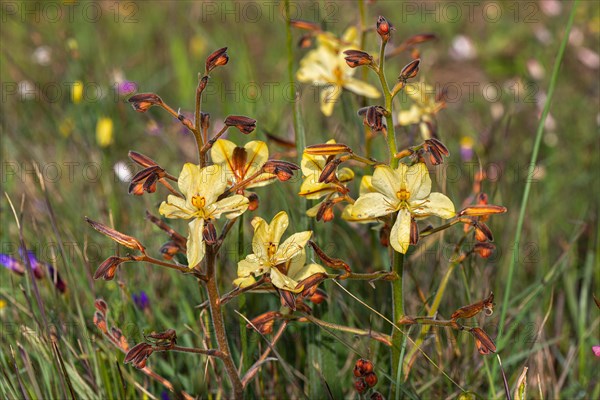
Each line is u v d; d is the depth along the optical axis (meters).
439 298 0.64
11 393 0.64
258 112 0.93
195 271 0.58
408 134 0.80
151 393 0.70
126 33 1.42
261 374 0.68
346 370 0.71
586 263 0.84
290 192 0.77
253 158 0.57
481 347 0.56
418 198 0.56
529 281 0.84
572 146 1.09
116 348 0.67
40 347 0.66
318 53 0.76
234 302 0.73
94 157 0.96
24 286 0.75
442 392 0.70
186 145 1.04
